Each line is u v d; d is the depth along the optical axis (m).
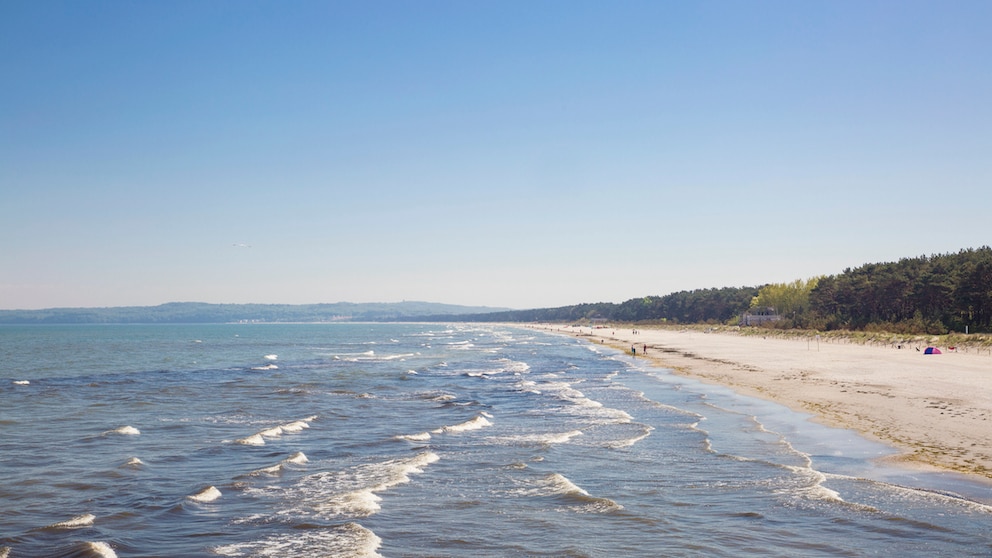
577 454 21.94
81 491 17.28
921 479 17.19
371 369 63.84
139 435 25.84
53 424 28.64
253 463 20.83
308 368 65.25
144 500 16.42
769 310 180.25
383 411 33.25
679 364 66.44
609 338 154.38
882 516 14.23
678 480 18.11
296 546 13.05
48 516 15.08
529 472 19.34
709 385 44.59
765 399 35.56
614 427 27.59
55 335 182.62
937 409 28.77
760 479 17.94
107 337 166.12
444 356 88.44
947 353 70.56
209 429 27.39
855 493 16.12
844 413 28.98
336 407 34.81
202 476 19.02
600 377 53.81
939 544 12.46
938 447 20.98
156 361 75.62
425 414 32.22
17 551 12.73
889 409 29.33
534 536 13.53
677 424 27.91
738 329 164.75
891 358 64.75
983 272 86.75
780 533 13.38
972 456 19.59
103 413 32.28
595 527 14.06
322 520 14.73
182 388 44.84
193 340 147.00
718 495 16.44
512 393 41.97
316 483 18.19
